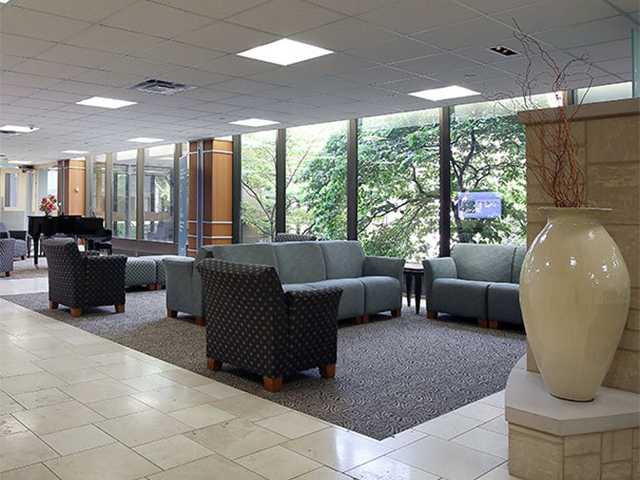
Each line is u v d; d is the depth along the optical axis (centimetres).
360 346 551
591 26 464
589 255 267
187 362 481
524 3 415
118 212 1623
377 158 940
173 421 347
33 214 2041
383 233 934
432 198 877
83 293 679
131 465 287
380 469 285
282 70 613
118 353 510
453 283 671
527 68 595
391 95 737
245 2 416
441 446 315
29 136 1181
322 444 315
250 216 1183
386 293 695
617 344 276
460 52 542
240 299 420
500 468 288
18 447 307
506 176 798
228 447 309
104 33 491
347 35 493
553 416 262
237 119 934
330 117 909
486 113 812
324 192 1022
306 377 445
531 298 280
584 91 696
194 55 559
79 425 339
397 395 404
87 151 1503
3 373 444
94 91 725
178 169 1341
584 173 301
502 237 806
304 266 679
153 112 877
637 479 274
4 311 703
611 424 266
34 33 491
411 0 411
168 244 1381
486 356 515
